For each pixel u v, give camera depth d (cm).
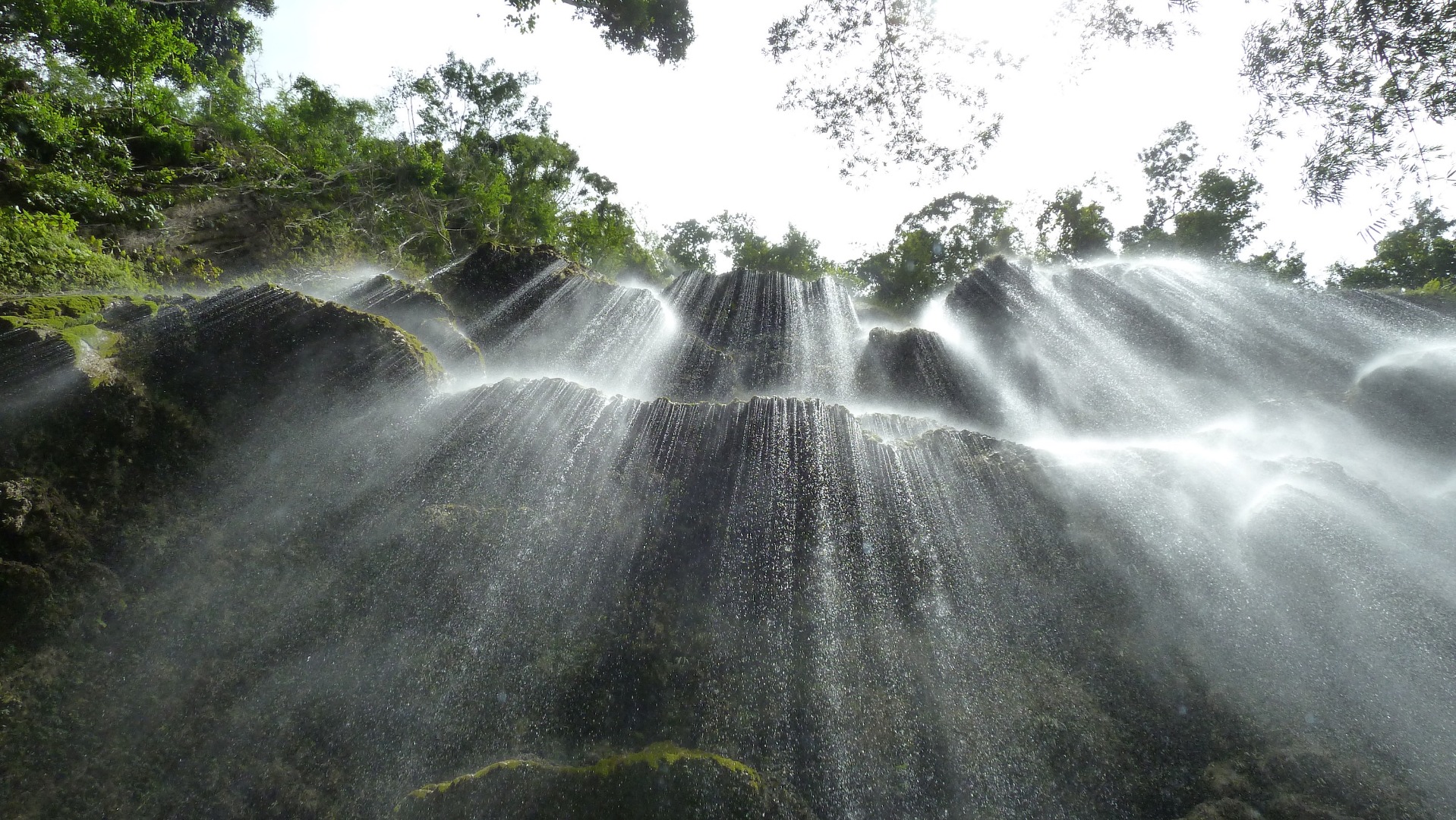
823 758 507
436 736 525
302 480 656
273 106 1925
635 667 560
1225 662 514
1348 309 1042
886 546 616
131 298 693
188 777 484
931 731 514
